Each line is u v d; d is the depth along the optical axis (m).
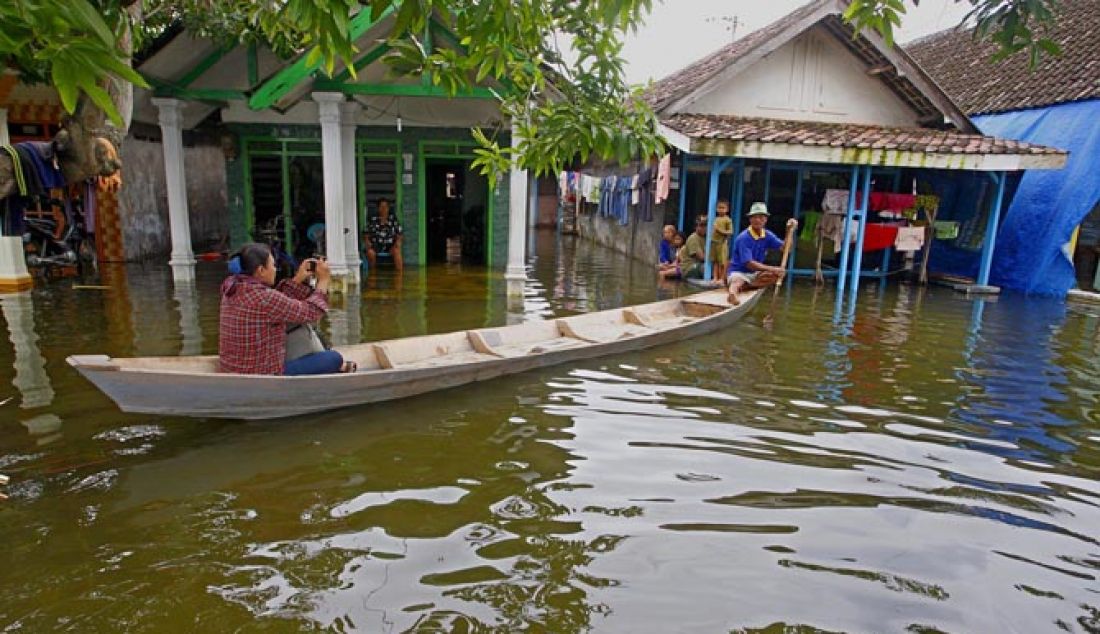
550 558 3.77
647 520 4.20
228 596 3.39
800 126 13.77
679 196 14.54
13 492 4.33
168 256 14.71
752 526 4.16
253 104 9.64
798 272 14.62
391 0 2.84
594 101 4.66
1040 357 8.21
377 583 3.52
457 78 4.22
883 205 13.53
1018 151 12.37
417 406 5.98
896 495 4.62
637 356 7.72
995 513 4.42
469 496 4.45
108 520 4.05
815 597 3.51
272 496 4.40
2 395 5.91
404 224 14.34
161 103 11.22
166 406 5.00
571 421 5.73
